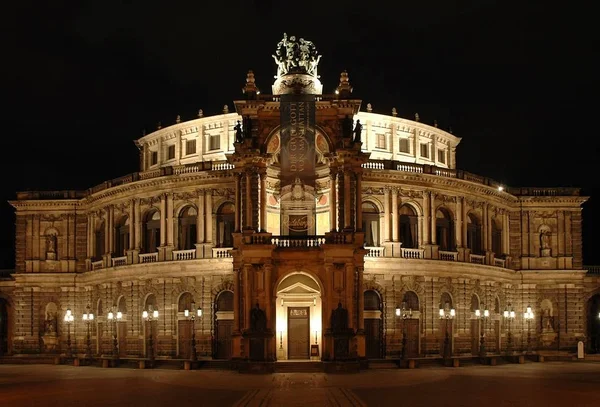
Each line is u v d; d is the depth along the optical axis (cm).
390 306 8181
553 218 9800
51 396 4847
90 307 9519
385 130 9244
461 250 8781
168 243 8538
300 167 7144
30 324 9719
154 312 8538
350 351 6944
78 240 9831
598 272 10462
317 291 7531
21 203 9881
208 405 4272
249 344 6919
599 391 4959
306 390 5144
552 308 9656
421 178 8488
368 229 8344
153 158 9862
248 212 7188
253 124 7338
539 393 4825
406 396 4675
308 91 7619
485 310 8981
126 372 7169
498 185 9381
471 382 5669
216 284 8219
